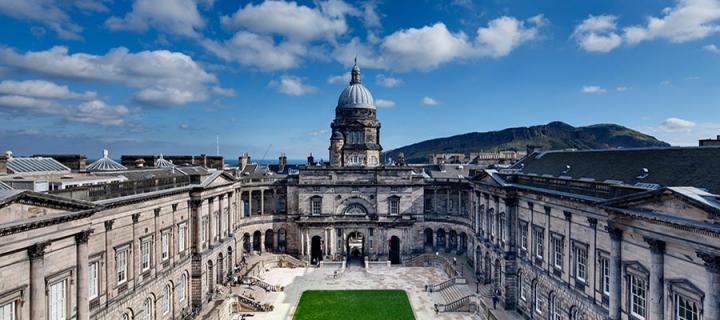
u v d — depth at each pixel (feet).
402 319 183.21
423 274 255.50
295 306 200.03
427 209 304.71
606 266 123.34
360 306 199.72
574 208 137.90
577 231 137.69
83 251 110.01
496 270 201.05
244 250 284.61
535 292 169.68
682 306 95.14
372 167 289.12
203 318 163.43
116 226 131.03
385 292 221.05
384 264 275.59
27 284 93.86
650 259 102.68
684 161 114.73
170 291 168.25
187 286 183.21
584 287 133.49
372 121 333.21
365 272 261.03
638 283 108.99
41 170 167.53
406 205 289.74
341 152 325.42
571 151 187.01
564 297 145.48
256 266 248.93
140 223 144.56
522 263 178.70
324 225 284.00
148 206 149.28
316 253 295.48
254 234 293.64
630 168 133.80
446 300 207.00
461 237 286.66
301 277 249.96
